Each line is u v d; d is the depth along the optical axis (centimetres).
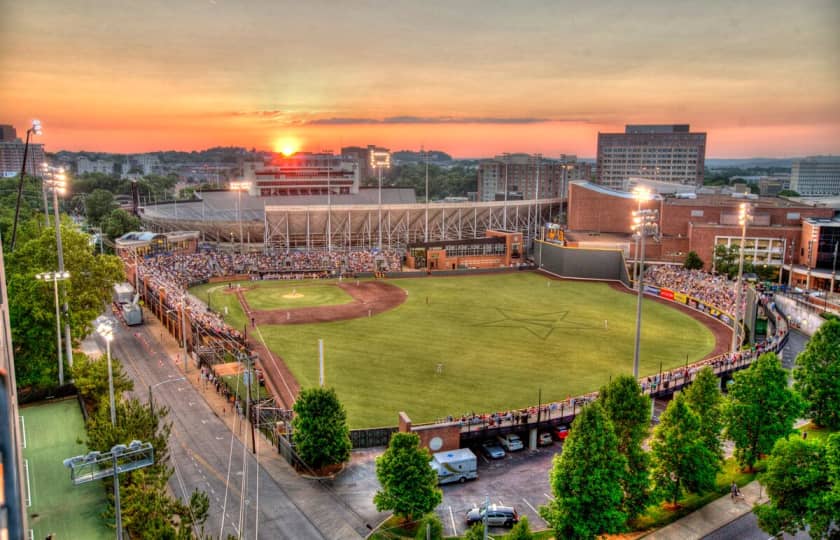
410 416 6394
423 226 18588
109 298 8538
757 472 5306
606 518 4050
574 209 18500
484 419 5959
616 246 15400
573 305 11844
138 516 3731
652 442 4784
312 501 4884
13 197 18512
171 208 19725
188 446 5741
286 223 16838
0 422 755
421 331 9781
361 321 10394
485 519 3778
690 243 15438
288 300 11919
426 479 4472
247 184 15862
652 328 10162
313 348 8788
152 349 8675
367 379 7519
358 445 5809
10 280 6888
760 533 4422
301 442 5225
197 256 14812
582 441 4103
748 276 13888
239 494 4953
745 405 5175
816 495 3962
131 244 14825
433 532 4106
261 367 7912
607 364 8212
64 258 7756
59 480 4803
